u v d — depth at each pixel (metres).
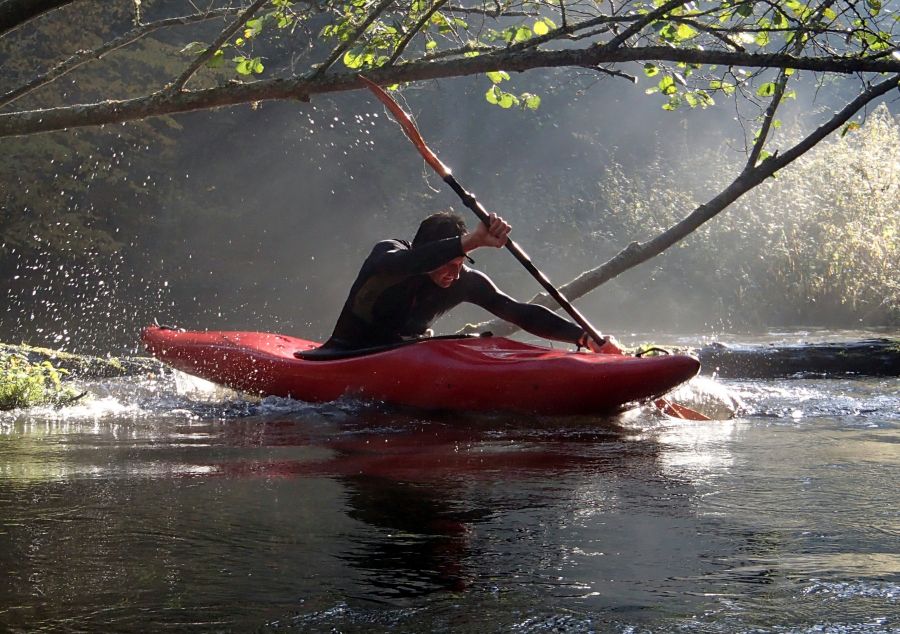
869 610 2.01
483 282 5.91
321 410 5.44
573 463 3.76
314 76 5.89
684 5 5.72
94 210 17.53
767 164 7.31
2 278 17.45
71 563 2.35
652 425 4.93
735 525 2.73
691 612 2.01
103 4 16.28
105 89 15.95
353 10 6.13
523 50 5.82
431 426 4.87
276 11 6.06
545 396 5.04
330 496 3.11
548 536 2.61
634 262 7.40
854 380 7.53
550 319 5.84
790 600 2.08
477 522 2.77
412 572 2.29
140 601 2.08
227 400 5.90
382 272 5.45
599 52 5.64
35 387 5.78
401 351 5.47
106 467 3.65
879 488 3.23
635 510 2.92
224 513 2.87
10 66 15.59
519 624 1.94
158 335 6.59
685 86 6.35
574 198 19.55
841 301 13.75
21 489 3.21
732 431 4.68
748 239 15.22
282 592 2.14
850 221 14.63
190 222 18.98
